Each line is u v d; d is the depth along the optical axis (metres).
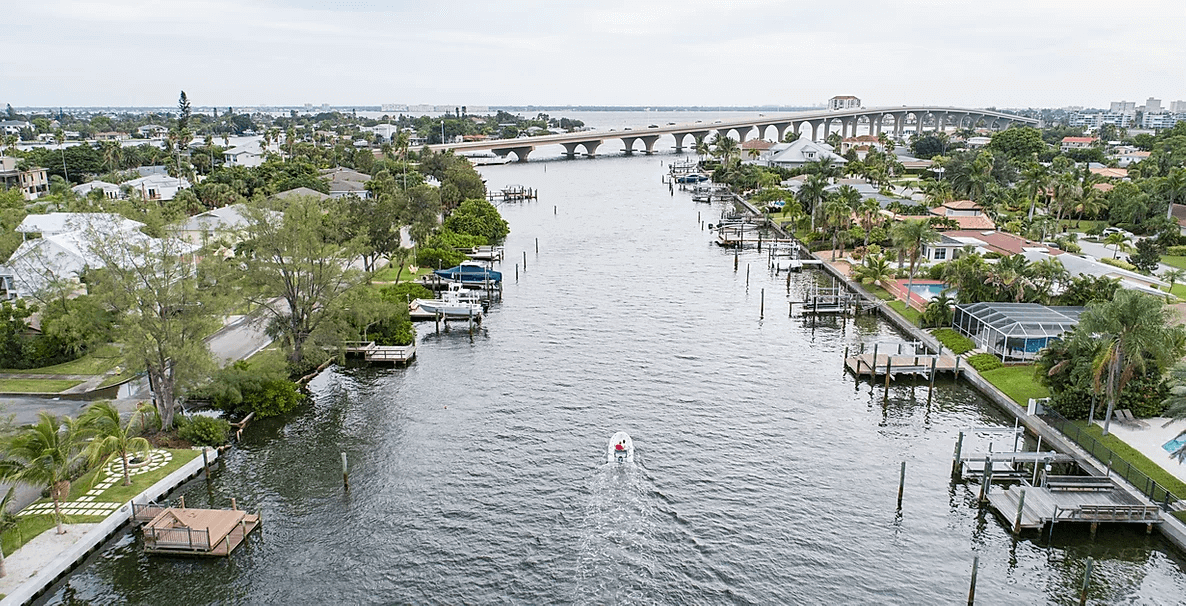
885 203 166.25
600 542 48.59
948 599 43.34
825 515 51.53
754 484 55.62
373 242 105.50
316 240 74.06
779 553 47.50
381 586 44.47
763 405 69.81
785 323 96.00
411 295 103.62
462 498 53.78
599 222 178.50
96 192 85.94
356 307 75.69
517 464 58.59
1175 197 155.75
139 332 55.81
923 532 49.56
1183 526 46.62
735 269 127.50
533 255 139.12
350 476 56.72
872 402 70.44
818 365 80.50
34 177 175.88
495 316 99.56
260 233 72.19
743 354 84.00
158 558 46.44
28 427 48.72
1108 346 56.59
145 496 50.72
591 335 90.94
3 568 42.22
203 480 55.62
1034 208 161.25
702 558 47.03
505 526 50.41
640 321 96.94
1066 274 89.88
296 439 62.62
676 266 130.25
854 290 110.12
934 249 122.50
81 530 46.62
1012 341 75.00
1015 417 65.62
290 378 74.50
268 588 44.09
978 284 89.25
